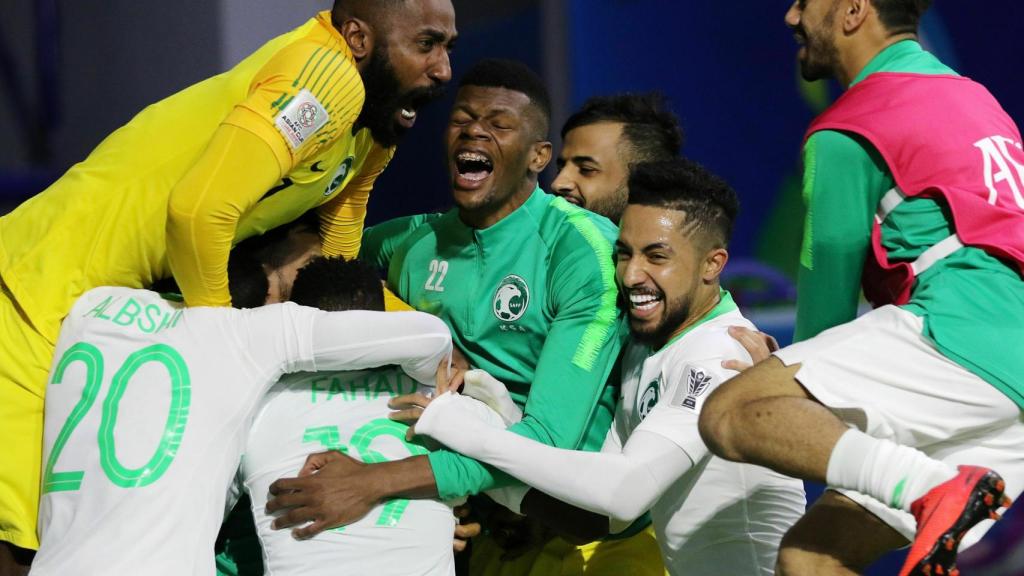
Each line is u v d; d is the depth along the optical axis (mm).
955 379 8773
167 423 8945
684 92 19906
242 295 9977
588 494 9320
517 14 19969
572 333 10391
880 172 9398
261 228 10086
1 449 9422
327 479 9117
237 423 9102
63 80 20922
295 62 9219
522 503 10156
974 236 9062
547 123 11023
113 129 20031
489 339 10953
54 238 9570
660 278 10055
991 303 8898
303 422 9406
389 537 9148
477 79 10859
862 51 9875
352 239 11266
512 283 10844
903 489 8133
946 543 7777
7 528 9422
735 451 8773
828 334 9062
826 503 9062
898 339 8875
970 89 9688
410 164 20375
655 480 9422
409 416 9562
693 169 10312
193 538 8859
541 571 11297
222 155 8953
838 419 8555
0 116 21281
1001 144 9430
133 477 8820
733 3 19938
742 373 9016
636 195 10250
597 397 10391
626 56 19766
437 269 11234
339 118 9375
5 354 9477
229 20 18297
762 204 20000
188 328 9172
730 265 19781
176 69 18922
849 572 8953
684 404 9602
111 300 9445
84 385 9125
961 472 7941
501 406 10281
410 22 9727
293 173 9672
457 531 10188
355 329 9195
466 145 10719
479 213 10922
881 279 9625
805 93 19906
